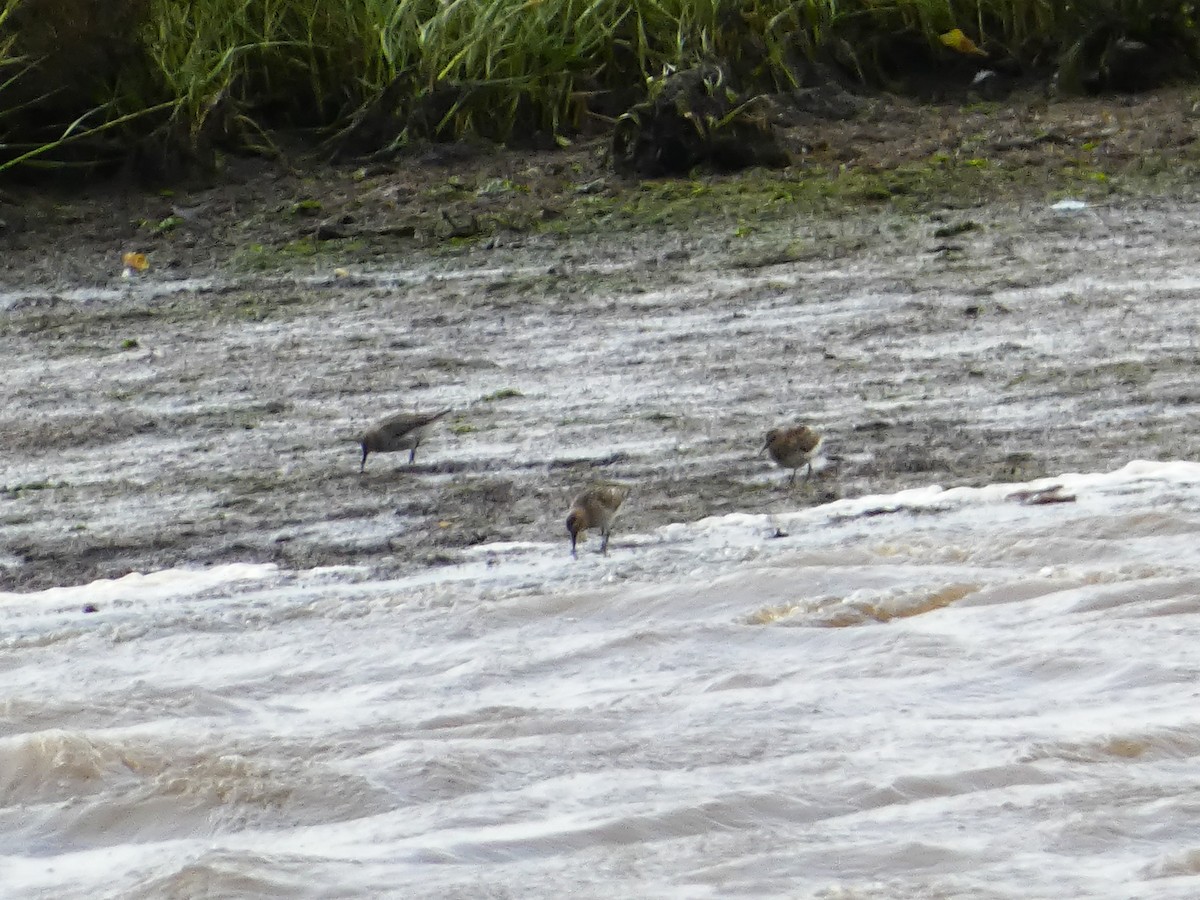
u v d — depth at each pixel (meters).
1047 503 13.36
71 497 15.73
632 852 5.96
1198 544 10.41
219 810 6.56
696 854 5.90
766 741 7.09
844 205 26.86
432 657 8.99
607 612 9.67
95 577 13.46
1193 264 22.67
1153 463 14.62
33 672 9.31
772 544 12.37
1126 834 5.94
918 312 21.11
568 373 19.33
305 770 6.82
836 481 14.93
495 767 6.93
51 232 27.16
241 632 9.91
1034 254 23.61
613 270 24.03
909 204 26.77
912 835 6.00
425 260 25.19
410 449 16.23
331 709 8.12
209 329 22.16
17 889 5.90
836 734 7.19
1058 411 16.91
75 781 6.93
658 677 8.38
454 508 14.77
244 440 17.33
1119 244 23.92
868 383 18.30
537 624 9.62
